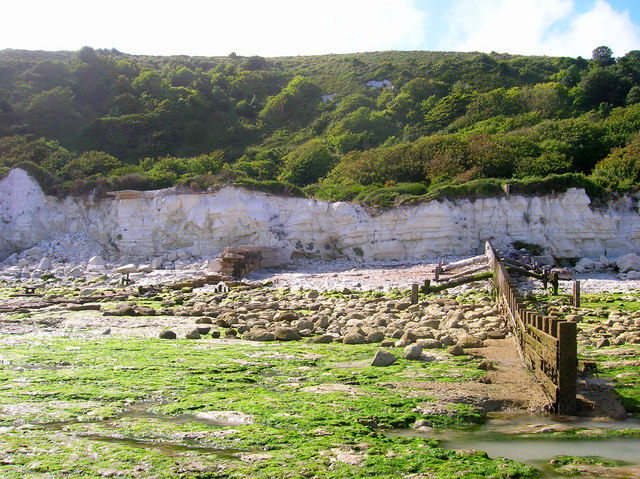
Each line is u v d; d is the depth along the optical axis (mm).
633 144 48188
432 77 89312
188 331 18625
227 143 76312
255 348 15320
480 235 41031
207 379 11492
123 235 45062
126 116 73562
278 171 62969
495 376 11578
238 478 6453
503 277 20328
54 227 47562
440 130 69875
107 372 12047
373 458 7055
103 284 36094
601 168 47188
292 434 7996
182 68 91312
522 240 40500
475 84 83125
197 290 32719
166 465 6801
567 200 41031
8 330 18547
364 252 41500
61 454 7152
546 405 9781
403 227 41219
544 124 56594
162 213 44719
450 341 15523
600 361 13008
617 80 76125
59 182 49219
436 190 41938
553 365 9766
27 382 11117
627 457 7484
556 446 7930
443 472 6648
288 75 99250
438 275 30359
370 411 9195
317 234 42781
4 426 8422
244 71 97688
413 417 9031
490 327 17578
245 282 34469
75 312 24031
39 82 76750
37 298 29188
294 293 29922
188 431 8109
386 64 98000
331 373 12047
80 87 78188
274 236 42469
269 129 81062
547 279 28344
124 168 52406
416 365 12836
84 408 9375
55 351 14516
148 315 23281
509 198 41312
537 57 101438
